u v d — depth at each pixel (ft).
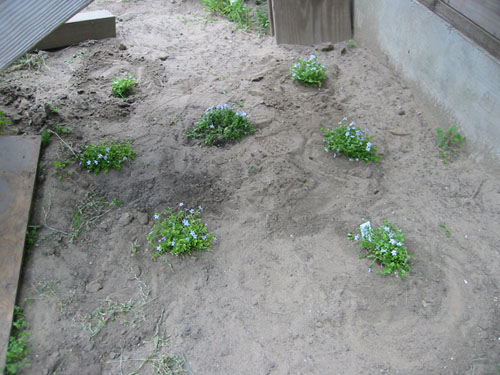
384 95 5.79
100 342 3.29
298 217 4.23
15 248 3.67
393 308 3.53
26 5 2.94
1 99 5.36
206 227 4.10
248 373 3.15
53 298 3.51
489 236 4.05
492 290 3.65
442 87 5.20
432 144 5.05
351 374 3.15
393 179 4.65
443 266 3.82
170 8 7.95
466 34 4.83
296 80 5.97
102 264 3.78
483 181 4.56
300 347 3.29
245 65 6.34
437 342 3.32
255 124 5.22
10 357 3.11
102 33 6.79
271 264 3.83
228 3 7.82
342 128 4.98
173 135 5.05
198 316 3.47
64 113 5.22
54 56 6.40
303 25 6.83
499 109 4.41
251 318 3.46
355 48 6.76
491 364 3.20
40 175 4.39
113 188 4.39
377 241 3.85
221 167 4.69
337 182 4.59
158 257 3.85
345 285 3.67
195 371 3.16
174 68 6.25
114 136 4.98
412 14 5.54
